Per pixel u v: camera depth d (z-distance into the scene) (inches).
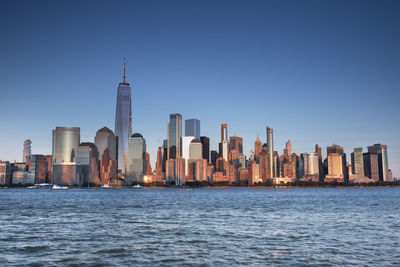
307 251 1836.9
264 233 2458.2
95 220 3358.8
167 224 3016.7
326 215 3865.7
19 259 1676.9
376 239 2193.7
